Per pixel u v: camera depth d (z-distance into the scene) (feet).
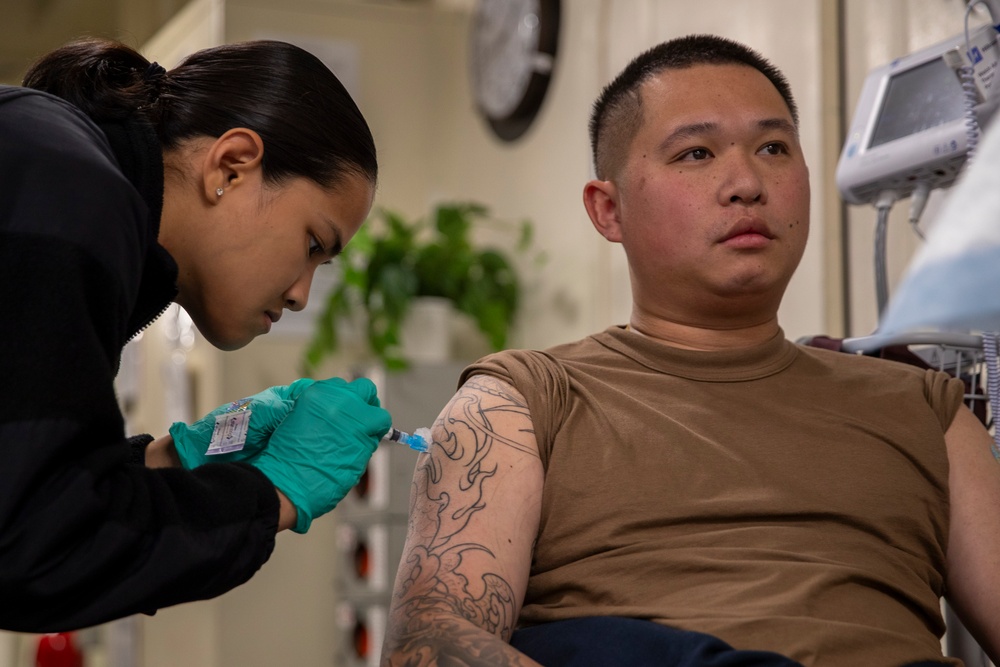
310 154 6.35
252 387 20.56
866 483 6.97
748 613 6.27
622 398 7.27
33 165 5.24
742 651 5.71
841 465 7.02
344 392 6.64
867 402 7.43
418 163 24.27
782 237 7.66
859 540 6.81
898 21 13.26
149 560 5.27
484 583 6.42
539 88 21.39
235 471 5.88
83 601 5.18
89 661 25.90
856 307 13.82
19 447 4.88
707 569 6.55
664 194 7.73
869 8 13.78
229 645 19.70
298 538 20.52
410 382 19.54
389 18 24.14
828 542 6.75
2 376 4.94
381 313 20.25
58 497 4.97
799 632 6.15
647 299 8.05
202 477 5.77
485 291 21.31
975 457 7.39
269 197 6.26
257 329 6.52
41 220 5.13
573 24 20.75
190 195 6.18
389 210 23.91
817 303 14.20
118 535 5.14
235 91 6.33
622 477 6.91
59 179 5.24
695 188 7.66
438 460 6.97
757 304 7.77
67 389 4.99
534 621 6.82
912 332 8.23
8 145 5.29
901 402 7.45
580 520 6.85
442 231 21.45
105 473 5.22
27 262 5.05
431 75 24.52
